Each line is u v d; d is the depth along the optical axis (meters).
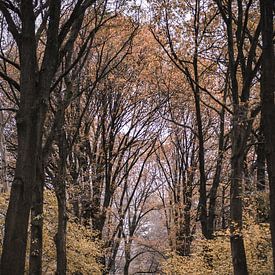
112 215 22.69
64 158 11.05
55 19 6.12
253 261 11.84
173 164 28.69
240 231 10.23
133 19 15.52
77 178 18.42
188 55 15.62
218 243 13.12
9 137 18.77
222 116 15.55
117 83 20.95
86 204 19.89
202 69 17.83
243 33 11.09
